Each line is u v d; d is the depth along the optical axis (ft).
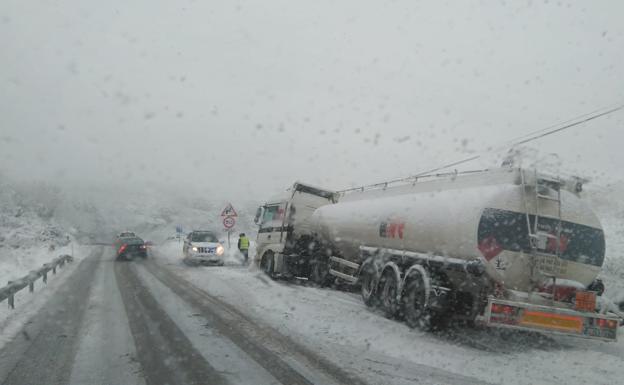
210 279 47.70
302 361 19.33
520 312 23.04
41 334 23.06
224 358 19.33
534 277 24.25
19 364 18.24
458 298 26.22
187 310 29.86
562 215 25.29
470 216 25.20
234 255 79.36
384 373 18.17
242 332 24.06
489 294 24.47
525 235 24.61
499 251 24.31
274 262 49.01
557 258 24.72
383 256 33.12
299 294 38.70
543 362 21.27
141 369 17.74
